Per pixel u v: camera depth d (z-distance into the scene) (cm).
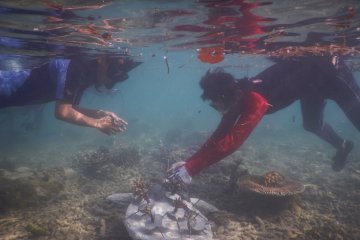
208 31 259
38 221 165
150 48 382
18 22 196
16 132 680
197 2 176
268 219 173
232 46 313
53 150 501
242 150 437
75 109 145
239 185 190
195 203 169
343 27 226
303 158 410
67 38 239
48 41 241
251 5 181
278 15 202
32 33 219
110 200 177
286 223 170
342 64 176
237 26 235
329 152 453
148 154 414
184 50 432
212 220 166
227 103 140
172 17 212
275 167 348
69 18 194
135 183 158
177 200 141
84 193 224
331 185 260
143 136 631
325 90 177
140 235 125
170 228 131
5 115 702
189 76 1355
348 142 223
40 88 149
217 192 212
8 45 244
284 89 162
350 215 186
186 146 475
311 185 259
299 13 196
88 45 272
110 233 153
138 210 138
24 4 163
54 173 269
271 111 167
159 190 162
